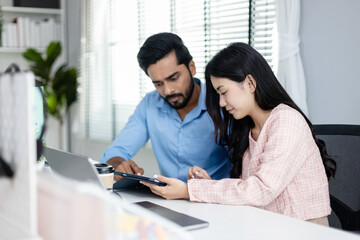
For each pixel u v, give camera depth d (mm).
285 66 2133
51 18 4207
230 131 1570
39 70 3912
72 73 3967
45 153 1309
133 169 1570
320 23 2096
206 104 1551
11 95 730
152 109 1966
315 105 2162
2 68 4105
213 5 2699
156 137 1960
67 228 658
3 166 747
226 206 1218
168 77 1693
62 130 4418
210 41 2732
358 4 1933
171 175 1949
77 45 4191
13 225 757
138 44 3318
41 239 700
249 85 1363
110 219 658
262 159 1295
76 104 4305
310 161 1338
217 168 1888
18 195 735
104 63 3775
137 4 3330
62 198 670
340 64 2025
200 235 958
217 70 1350
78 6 4109
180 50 1698
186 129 1879
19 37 3979
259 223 1047
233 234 963
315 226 1020
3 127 766
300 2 2180
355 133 1482
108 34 3699
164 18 3062
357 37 1946
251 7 2426
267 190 1210
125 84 3492
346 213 1449
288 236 946
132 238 734
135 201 1301
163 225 735
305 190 1332
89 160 978
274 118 1322
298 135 1281
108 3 3682
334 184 1483
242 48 1363
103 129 3826
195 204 1252
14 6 4074
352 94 1985
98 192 647
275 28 2268
